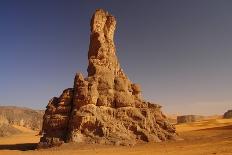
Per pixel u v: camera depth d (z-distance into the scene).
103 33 56.59
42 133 51.88
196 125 112.56
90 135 47.50
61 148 44.75
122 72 57.00
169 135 52.50
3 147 55.28
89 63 55.03
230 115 152.50
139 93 56.34
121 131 48.97
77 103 49.38
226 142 44.25
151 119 53.38
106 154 38.12
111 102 52.06
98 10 56.94
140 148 43.25
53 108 51.47
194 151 37.09
